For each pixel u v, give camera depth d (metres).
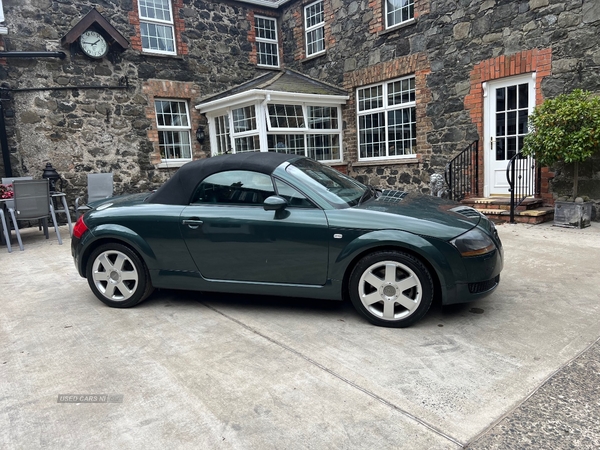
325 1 11.23
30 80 8.66
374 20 10.09
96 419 2.24
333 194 3.52
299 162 3.87
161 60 10.35
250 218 3.44
